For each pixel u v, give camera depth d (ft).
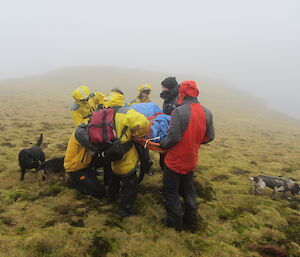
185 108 8.18
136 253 7.98
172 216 9.13
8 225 9.26
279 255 8.38
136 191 9.94
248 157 25.25
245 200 12.78
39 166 12.75
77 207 10.46
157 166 15.49
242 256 8.20
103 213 10.11
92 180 11.16
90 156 10.79
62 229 8.81
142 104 10.44
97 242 8.28
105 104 9.78
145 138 9.02
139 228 9.27
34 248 7.80
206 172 16.99
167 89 10.66
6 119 35.04
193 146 8.32
